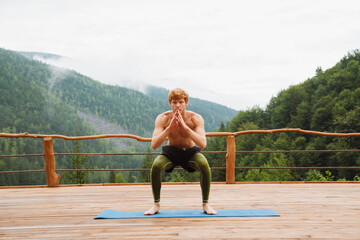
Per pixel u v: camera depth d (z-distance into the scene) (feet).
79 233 7.52
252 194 12.69
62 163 253.03
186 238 6.98
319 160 125.90
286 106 179.32
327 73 188.44
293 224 8.09
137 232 7.51
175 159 9.05
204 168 9.01
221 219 8.66
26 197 12.71
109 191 13.99
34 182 232.32
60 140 291.99
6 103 435.53
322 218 8.73
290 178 110.11
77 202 11.54
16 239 7.12
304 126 159.63
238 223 8.21
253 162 143.43
